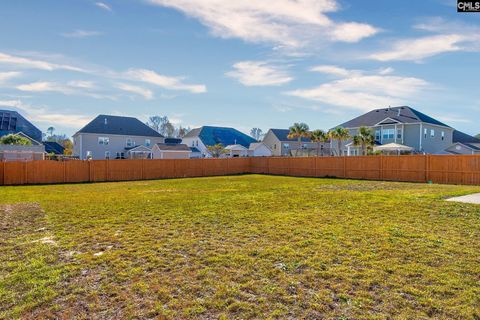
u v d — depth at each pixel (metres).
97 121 41.00
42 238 6.05
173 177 26.88
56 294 3.60
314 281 3.82
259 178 23.53
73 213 8.62
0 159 26.17
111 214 8.38
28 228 6.91
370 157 22.12
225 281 3.88
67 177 22.89
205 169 28.75
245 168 31.33
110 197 12.25
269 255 4.78
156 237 5.98
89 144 39.44
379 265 4.28
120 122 42.59
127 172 25.05
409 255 4.64
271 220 7.22
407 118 33.50
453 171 18.06
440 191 12.23
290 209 8.62
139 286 3.78
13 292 3.67
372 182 19.05
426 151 32.94
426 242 5.26
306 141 49.56
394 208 8.37
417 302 3.26
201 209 8.91
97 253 5.07
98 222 7.39
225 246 5.30
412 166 19.92
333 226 6.48
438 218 7.11
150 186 17.75
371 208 8.47
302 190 13.85
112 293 3.62
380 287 3.62
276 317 3.03
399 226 6.39
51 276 4.12
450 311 3.07
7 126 43.81
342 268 4.19
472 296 3.36
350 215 7.61
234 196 11.81
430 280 3.78
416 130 32.44
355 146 34.31
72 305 3.35
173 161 27.09
